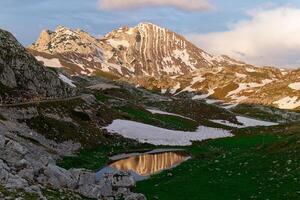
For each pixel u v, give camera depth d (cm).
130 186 6138
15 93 11612
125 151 10869
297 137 7875
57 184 5019
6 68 12012
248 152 8394
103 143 11156
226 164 7612
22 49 13288
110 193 5566
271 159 7144
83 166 8375
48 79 13450
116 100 18662
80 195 4950
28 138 8700
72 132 10625
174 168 8369
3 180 4431
